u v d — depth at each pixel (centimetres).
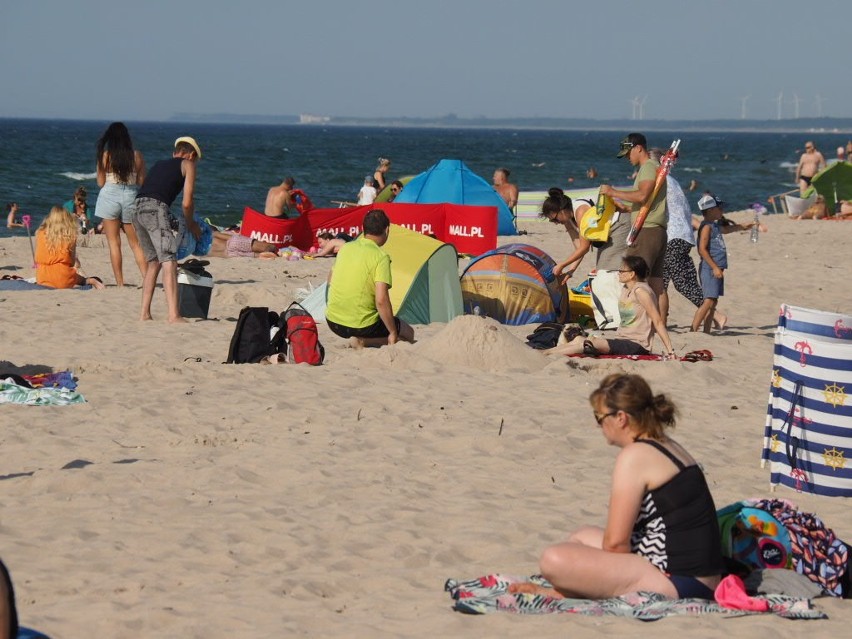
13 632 1219
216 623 1739
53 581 1928
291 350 3897
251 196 15788
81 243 8069
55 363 3759
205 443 2872
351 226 7794
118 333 4472
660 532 1775
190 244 4931
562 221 4872
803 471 2525
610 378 1805
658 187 4294
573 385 3669
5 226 10656
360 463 2730
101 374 3656
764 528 1916
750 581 1877
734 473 2727
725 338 4762
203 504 2389
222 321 4853
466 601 1797
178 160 4769
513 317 5066
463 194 9069
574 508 2428
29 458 2706
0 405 3206
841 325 2455
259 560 2089
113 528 2230
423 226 7788
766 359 4312
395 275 4956
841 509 2438
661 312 4478
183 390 3453
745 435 3112
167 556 2088
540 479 2653
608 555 1778
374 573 2028
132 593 1886
